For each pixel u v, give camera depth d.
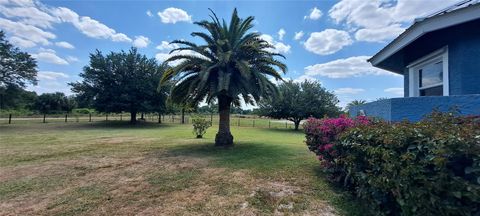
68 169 6.33
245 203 3.86
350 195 3.75
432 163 1.88
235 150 9.38
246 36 10.80
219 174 5.68
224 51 10.55
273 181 4.98
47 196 4.33
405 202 2.13
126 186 4.86
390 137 2.38
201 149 9.73
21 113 41.50
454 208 1.76
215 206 3.76
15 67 23.19
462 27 4.02
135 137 14.72
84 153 8.74
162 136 15.54
